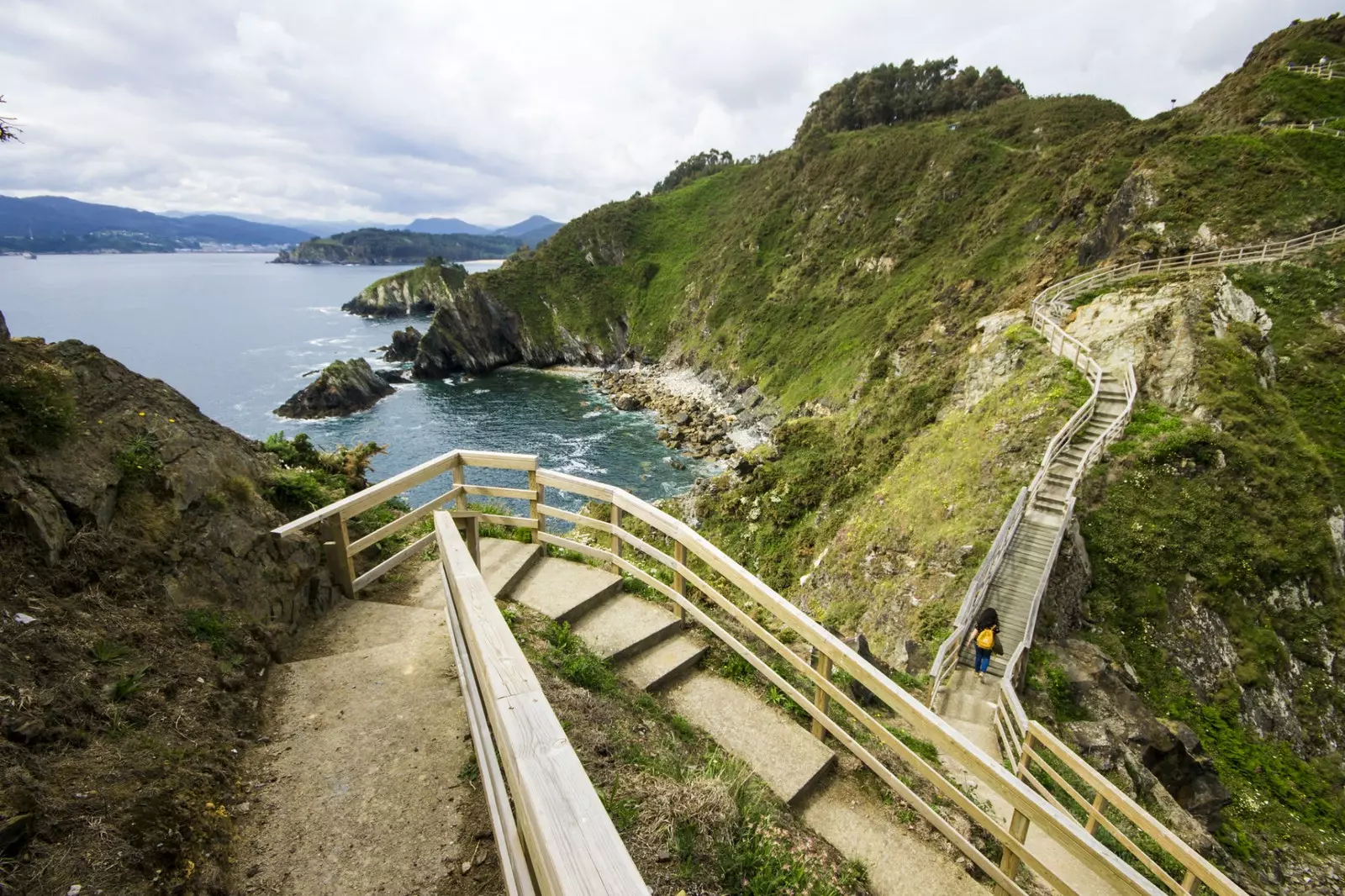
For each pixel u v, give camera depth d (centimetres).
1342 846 1251
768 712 509
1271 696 1570
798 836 390
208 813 297
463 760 366
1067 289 3038
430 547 712
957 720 1103
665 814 336
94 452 448
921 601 1786
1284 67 3772
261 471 605
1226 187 2988
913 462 2641
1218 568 1711
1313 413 2150
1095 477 1870
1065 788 702
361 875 293
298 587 511
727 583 940
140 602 399
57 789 259
